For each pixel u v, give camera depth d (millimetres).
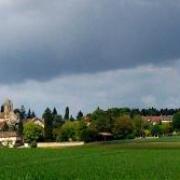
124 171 53000
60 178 44750
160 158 80062
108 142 193125
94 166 59594
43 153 90625
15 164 60875
